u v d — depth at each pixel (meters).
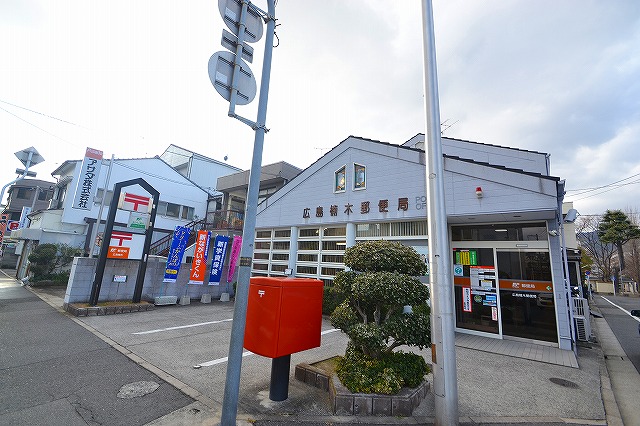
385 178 9.17
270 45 3.73
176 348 5.64
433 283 3.43
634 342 8.80
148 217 9.84
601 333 10.18
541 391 4.43
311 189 11.09
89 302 8.62
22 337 5.86
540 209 6.48
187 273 11.48
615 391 4.80
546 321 7.00
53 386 3.89
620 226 30.19
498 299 7.62
